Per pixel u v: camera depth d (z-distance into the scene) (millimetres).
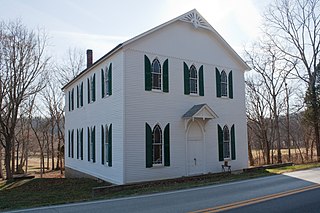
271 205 9055
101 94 20125
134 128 16938
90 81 22641
